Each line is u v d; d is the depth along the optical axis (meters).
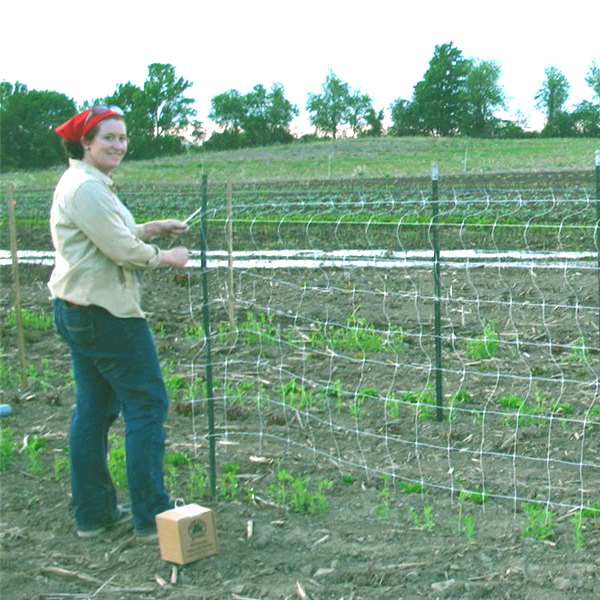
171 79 102.88
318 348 8.76
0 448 5.80
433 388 7.29
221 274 13.25
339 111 113.50
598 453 5.70
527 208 18.97
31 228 19.92
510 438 5.98
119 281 4.34
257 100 109.19
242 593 4.03
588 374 7.58
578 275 12.51
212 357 8.55
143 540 4.54
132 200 22.16
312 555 4.35
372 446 5.96
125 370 4.39
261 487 5.25
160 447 4.53
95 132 4.30
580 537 4.35
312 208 19.66
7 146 84.50
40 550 4.52
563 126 104.69
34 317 10.28
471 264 13.42
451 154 54.09
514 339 8.98
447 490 5.15
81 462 4.57
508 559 4.24
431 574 4.12
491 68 105.31
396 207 19.56
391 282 12.49
